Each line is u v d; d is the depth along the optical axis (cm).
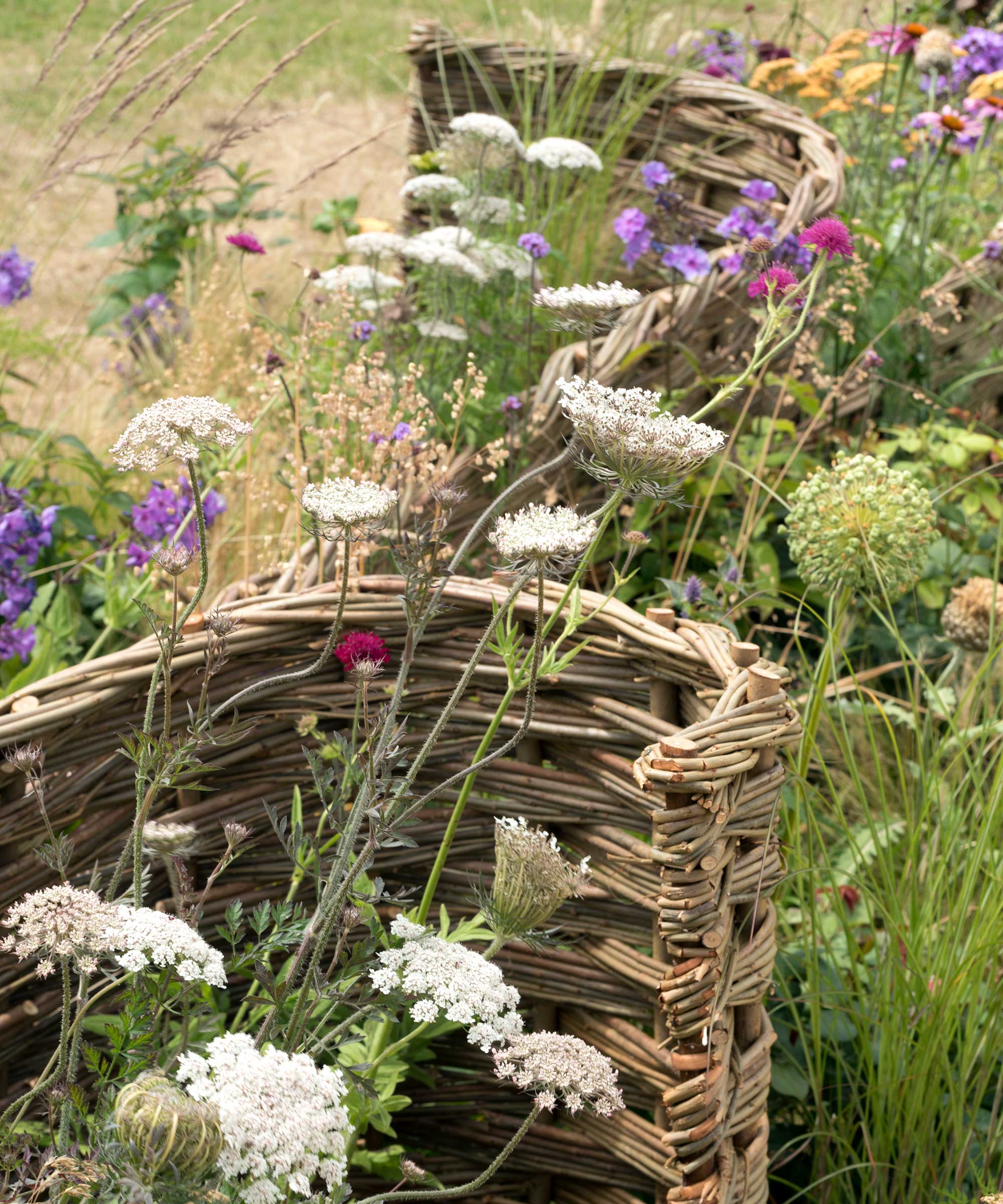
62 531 273
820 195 303
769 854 146
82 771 148
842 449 197
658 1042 154
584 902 158
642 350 247
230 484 248
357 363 247
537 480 243
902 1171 168
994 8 439
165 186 370
